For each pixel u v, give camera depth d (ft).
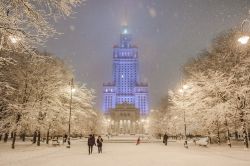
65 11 39.60
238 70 112.27
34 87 113.29
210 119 119.34
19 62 108.37
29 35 38.37
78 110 145.69
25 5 37.17
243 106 109.81
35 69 112.78
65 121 143.43
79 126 172.86
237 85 112.37
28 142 158.51
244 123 108.99
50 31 39.63
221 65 123.75
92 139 89.40
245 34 47.91
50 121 124.47
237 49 116.47
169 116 222.48
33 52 41.24
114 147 133.80
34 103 109.29
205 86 122.83
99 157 75.97
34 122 108.88
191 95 134.62
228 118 113.29
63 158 72.13
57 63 136.87
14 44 39.22
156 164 58.65
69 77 145.38
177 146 140.87
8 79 106.63
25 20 38.27
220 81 117.60
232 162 61.41
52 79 122.01
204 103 124.57
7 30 37.01
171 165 56.65
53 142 130.21
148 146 143.02
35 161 63.52
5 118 107.45
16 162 60.54
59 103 126.00
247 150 96.78
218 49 130.93
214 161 63.87
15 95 110.01
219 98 119.65
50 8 38.99
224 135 153.79
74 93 145.79
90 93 159.43
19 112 103.24
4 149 97.76
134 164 58.75
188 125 147.23
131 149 115.85
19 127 102.12
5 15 36.09
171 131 228.43
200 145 135.03
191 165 56.44
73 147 123.54
